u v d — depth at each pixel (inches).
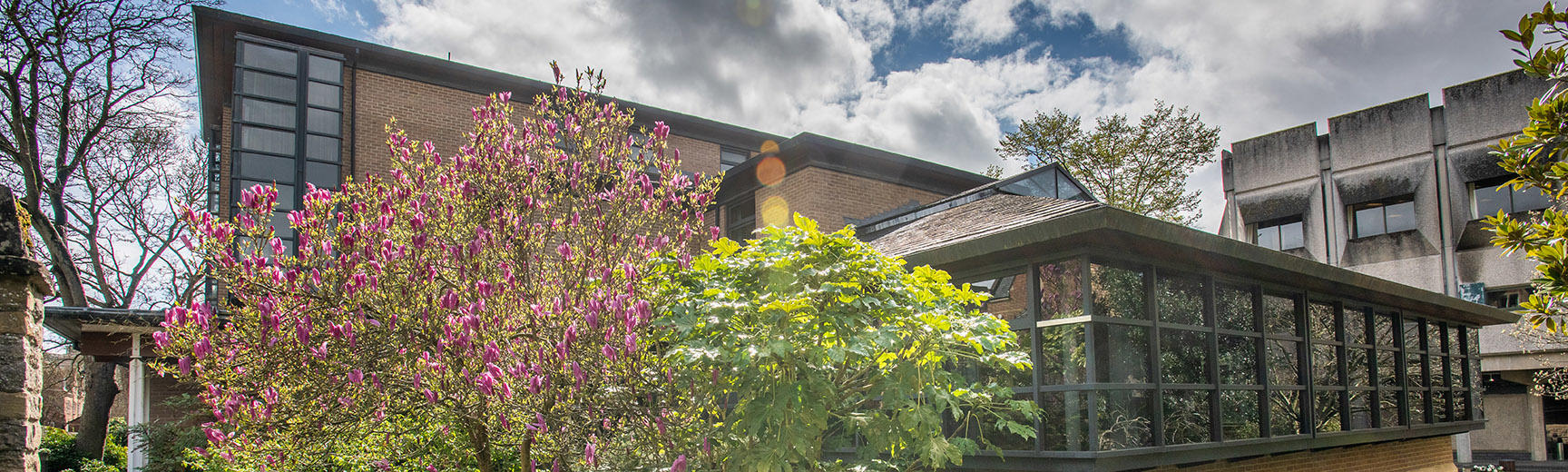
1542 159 157.4
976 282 331.6
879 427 239.0
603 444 249.4
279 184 619.5
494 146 268.5
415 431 278.7
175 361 433.4
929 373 239.6
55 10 693.3
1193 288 329.7
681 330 222.4
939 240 352.5
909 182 688.4
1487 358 935.7
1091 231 271.0
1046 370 299.3
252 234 232.5
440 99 713.6
